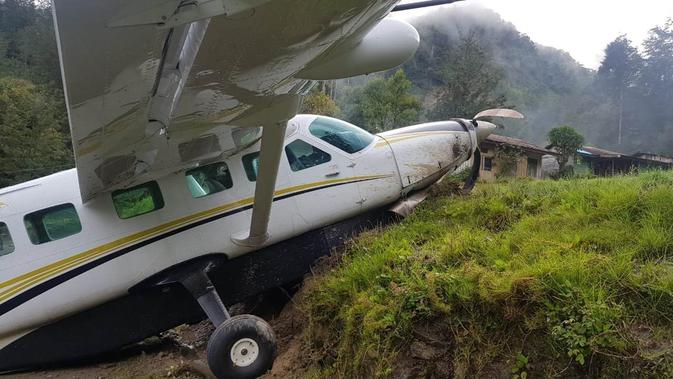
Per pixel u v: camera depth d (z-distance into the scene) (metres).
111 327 6.36
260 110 4.35
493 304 4.12
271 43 3.02
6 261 5.82
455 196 7.66
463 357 4.07
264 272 6.77
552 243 4.79
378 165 7.22
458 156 7.84
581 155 24.39
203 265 6.30
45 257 5.90
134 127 4.27
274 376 5.50
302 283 6.84
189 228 6.27
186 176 6.38
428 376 4.21
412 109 27.34
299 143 6.88
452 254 5.14
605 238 4.73
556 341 3.71
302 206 6.72
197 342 7.39
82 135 4.05
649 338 3.50
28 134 22.77
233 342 5.23
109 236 6.05
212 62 3.17
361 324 4.78
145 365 6.50
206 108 4.05
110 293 6.07
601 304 3.69
